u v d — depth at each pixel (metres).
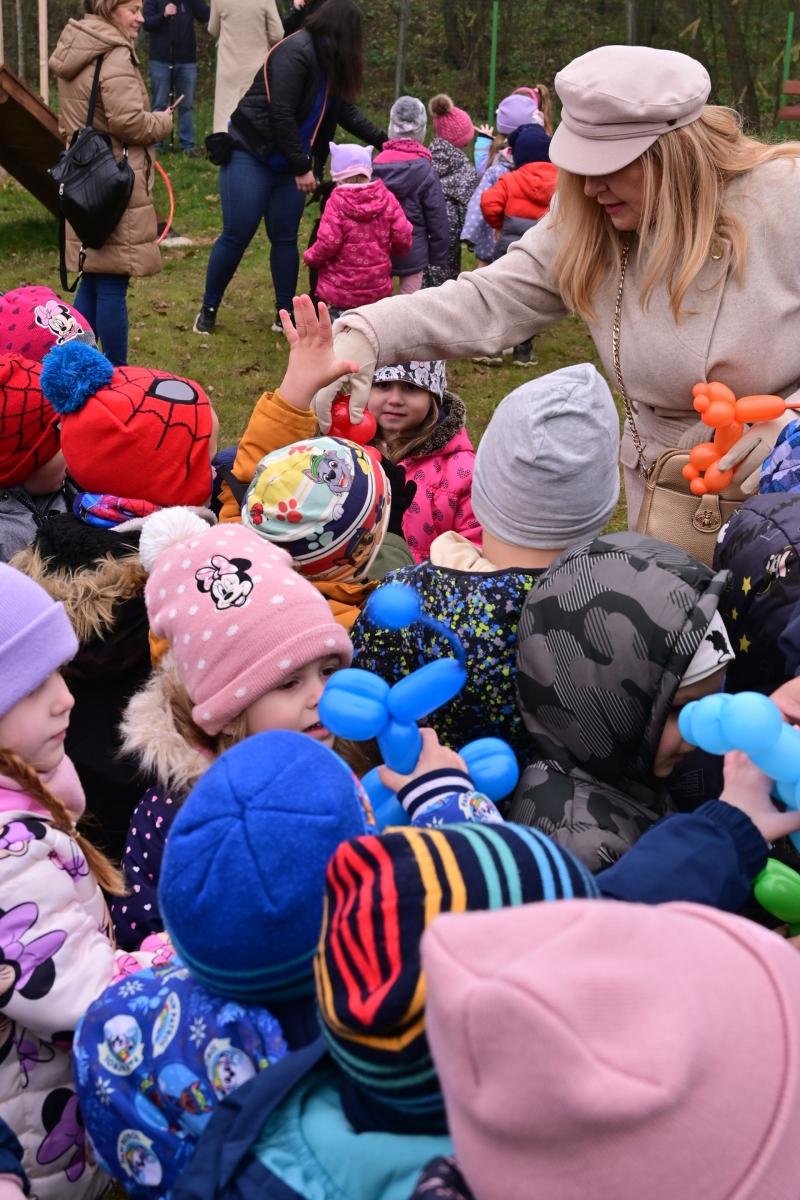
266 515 2.51
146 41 18.38
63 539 2.67
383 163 7.82
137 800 2.51
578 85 2.63
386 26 20.58
